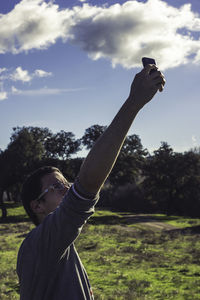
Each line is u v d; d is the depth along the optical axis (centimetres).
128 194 8669
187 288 1267
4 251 2373
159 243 2786
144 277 1473
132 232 3750
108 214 6262
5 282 1374
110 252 2230
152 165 7244
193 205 7294
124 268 1695
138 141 8325
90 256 2095
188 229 4175
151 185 7288
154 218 5881
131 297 1098
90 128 8156
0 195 6512
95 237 3095
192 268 1677
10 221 5728
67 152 7981
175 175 6962
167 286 1302
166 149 7169
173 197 7162
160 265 1775
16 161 6500
